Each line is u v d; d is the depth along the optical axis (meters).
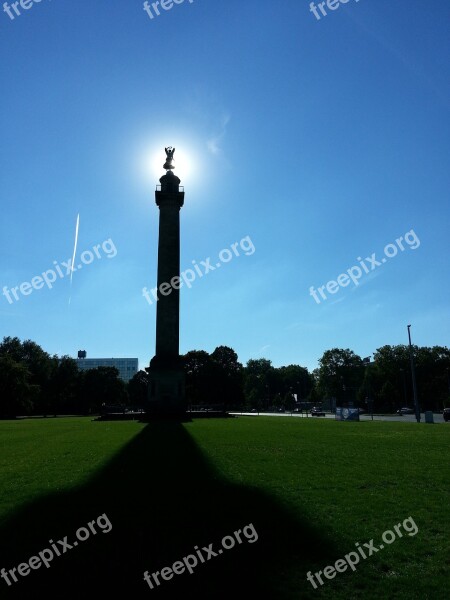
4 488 17.34
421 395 143.75
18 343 141.25
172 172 74.06
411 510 14.48
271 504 15.10
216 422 54.56
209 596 9.41
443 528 12.93
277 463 22.31
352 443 30.66
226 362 138.38
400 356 147.62
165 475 19.38
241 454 25.06
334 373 158.38
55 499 15.84
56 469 20.97
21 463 22.97
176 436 34.91
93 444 30.33
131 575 10.33
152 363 67.75
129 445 29.30
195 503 15.27
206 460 23.00
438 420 78.38
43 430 45.72
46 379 139.75
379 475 19.47
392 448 28.23
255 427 44.69
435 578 10.10
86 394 148.88
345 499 15.68
